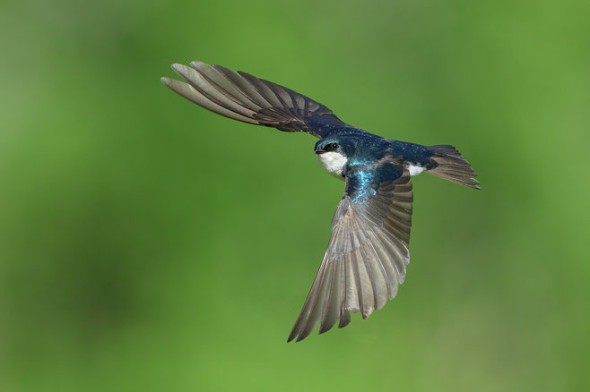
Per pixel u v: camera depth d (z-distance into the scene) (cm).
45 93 1627
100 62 1641
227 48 1566
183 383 1450
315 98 1562
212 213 1495
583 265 1510
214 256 1484
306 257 1477
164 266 1503
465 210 1535
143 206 1520
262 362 1426
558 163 1530
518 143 1544
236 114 899
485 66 1581
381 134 1571
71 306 1548
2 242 1552
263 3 1580
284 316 1451
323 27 1598
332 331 1410
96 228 1537
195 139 1517
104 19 1656
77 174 1551
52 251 1551
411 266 1520
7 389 1543
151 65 1599
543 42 1564
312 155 1489
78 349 1543
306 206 1487
